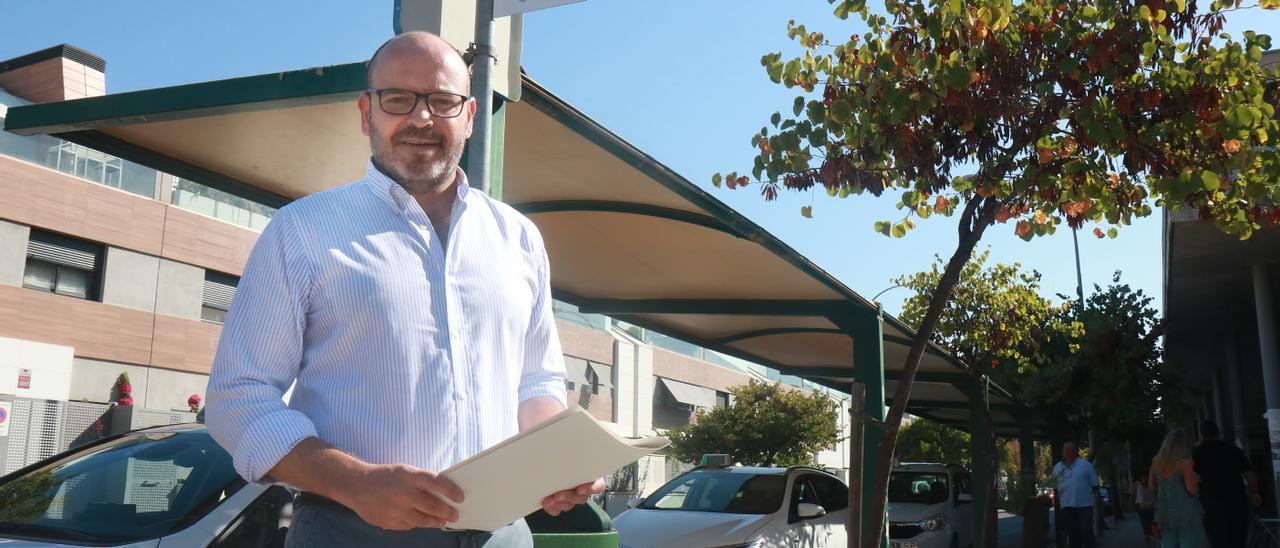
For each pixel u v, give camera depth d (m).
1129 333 26.61
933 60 6.16
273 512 4.20
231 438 1.85
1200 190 6.63
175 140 5.38
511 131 6.00
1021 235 7.43
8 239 22.42
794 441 38.19
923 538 14.09
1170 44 6.36
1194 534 9.41
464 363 2.04
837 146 6.88
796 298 10.25
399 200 2.08
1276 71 6.82
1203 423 9.70
